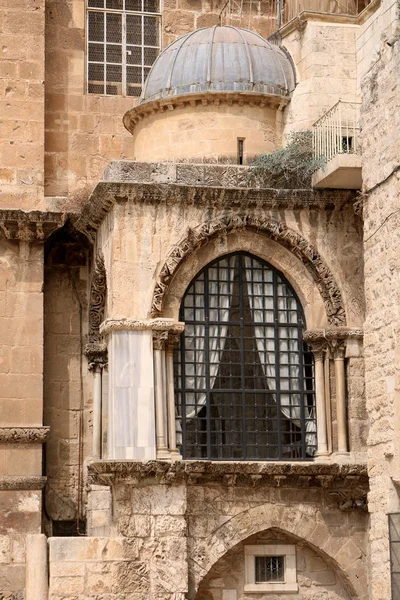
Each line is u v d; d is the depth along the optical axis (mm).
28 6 42969
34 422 40156
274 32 44469
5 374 40250
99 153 44281
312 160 39219
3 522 39312
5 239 40906
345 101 40562
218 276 39562
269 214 39406
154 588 36656
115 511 37344
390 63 35375
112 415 37500
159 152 41031
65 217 41500
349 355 39188
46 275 42469
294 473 37875
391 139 35156
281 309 39906
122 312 38094
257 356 39594
